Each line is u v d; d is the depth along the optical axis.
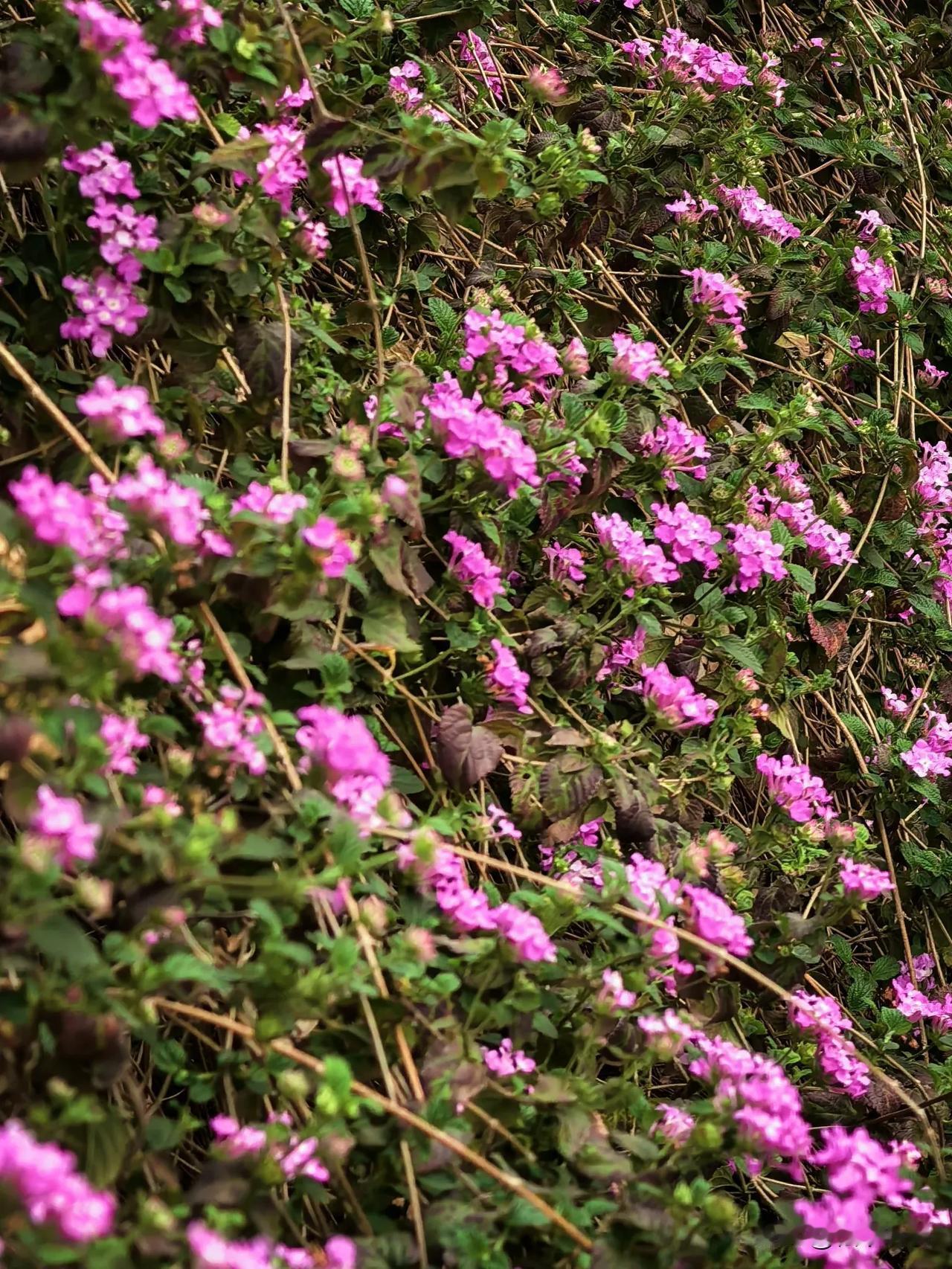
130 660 2.25
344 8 4.09
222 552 2.71
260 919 2.65
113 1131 2.32
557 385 4.21
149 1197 2.37
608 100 4.87
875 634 5.09
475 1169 2.70
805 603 4.55
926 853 4.65
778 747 4.64
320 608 2.88
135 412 2.63
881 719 4.84
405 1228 2.65
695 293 4.46
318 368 3.50
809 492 4.81
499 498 3.59
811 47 6.09
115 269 3.15
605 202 4.66
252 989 2.49
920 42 6.53
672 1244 2.60
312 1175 2.49
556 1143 2.84
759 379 5.11
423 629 3.41
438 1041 2.75
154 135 3.33
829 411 5.03
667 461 3.97
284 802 2.71
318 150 3.21
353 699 3.27
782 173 5.89
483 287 4.38
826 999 3.80
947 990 4.58
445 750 3.21
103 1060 2.31
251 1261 2.06
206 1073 2.73
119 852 2.43
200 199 3.41
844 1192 2.81
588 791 3.38
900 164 5.90
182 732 2.83
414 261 4.47
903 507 5.01
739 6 6.02
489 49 4.75
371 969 2.69
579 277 4.48
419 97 4.07
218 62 3.20
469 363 3.59
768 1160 3.20
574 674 3.64
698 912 3.08
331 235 4.12
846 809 4.81
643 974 2.96
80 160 3.02
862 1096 3.79
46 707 2.22
